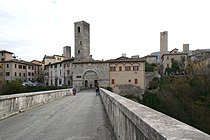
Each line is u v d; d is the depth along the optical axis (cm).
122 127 557
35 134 768
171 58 9156
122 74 6556
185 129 236
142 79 6456
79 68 6769
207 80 5016
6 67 8019
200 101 4319
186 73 6681
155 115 337
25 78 8700
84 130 822
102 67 6644
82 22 7388
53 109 1559
